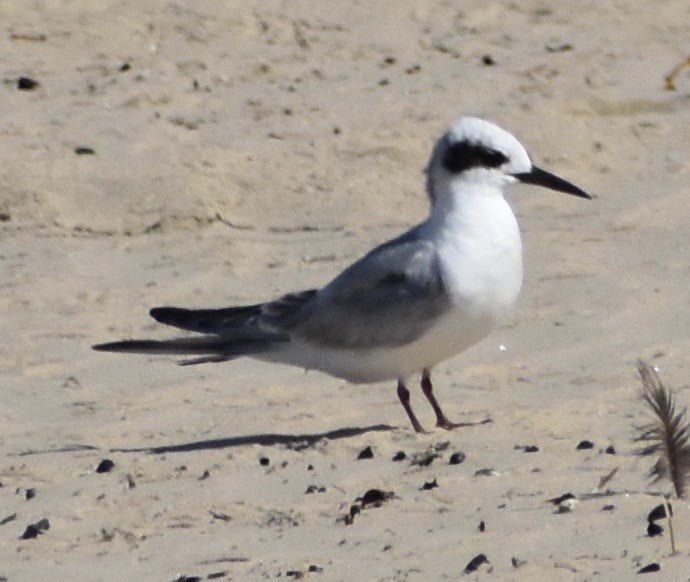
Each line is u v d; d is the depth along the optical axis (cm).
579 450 1122
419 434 1186
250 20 2520
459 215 1196
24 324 1495
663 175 1922
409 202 1834
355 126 2025
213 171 1866
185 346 1257
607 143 2022
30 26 2462
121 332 1473
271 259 1683
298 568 924
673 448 984
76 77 2255
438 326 1193
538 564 909
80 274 1638
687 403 1209
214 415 1263
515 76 2255
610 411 1220
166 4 2569
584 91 2169
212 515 1031
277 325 1243
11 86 2206
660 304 1489
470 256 1186
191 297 1568
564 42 2428
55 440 1212
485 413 1239
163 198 1805
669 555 910
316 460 1133
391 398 1300
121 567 945
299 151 1936
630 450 1111
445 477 1078
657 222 1753
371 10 2589
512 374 1338
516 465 1095
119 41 2412
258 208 1816
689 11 2584
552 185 1204
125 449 1184
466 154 1196
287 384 1340
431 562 923
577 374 1322
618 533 950
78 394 1321
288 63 2333
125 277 1633
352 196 1841
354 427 1224
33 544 990
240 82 2239
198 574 926
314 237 1747
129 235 1753
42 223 1767
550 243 1688
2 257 1688
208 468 1125
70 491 1089
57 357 1407
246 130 2016
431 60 2358
